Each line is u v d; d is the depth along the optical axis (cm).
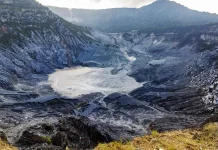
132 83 12900
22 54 15112
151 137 1944
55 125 4175
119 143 1806
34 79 13038
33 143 2853
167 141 1812
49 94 10481
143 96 9969
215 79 10138
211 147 1698
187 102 8788
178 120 6981
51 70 15700
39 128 3462
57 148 2328
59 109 8450
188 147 1688
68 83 12875
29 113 7650
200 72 11425
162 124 6575
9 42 15150
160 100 9306
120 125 7062
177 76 12144
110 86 12375
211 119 4388
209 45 16188
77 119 4797
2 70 11919
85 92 11125
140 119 7631
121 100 9231
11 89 10562
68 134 3912
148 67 14200
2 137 2739
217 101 8194
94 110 8406
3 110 7531
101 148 1727
